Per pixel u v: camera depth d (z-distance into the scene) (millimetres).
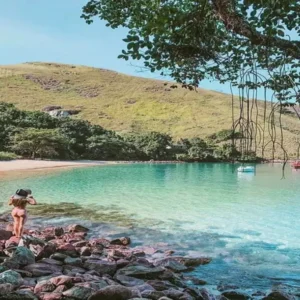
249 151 5129
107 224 15812
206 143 81438
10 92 127812
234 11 5059
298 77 5746
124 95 140625
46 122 74812
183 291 7781
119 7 6586
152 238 13516
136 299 6680
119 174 43188
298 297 8180
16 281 7297
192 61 6211
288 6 4965
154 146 78062
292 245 12781
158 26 5379
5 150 65500
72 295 6812
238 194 26438
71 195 24469
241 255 11531
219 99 135875
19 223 11820
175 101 133375
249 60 6074
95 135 77500
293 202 22688
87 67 179000
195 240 13328
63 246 10266
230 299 8047
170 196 24875
